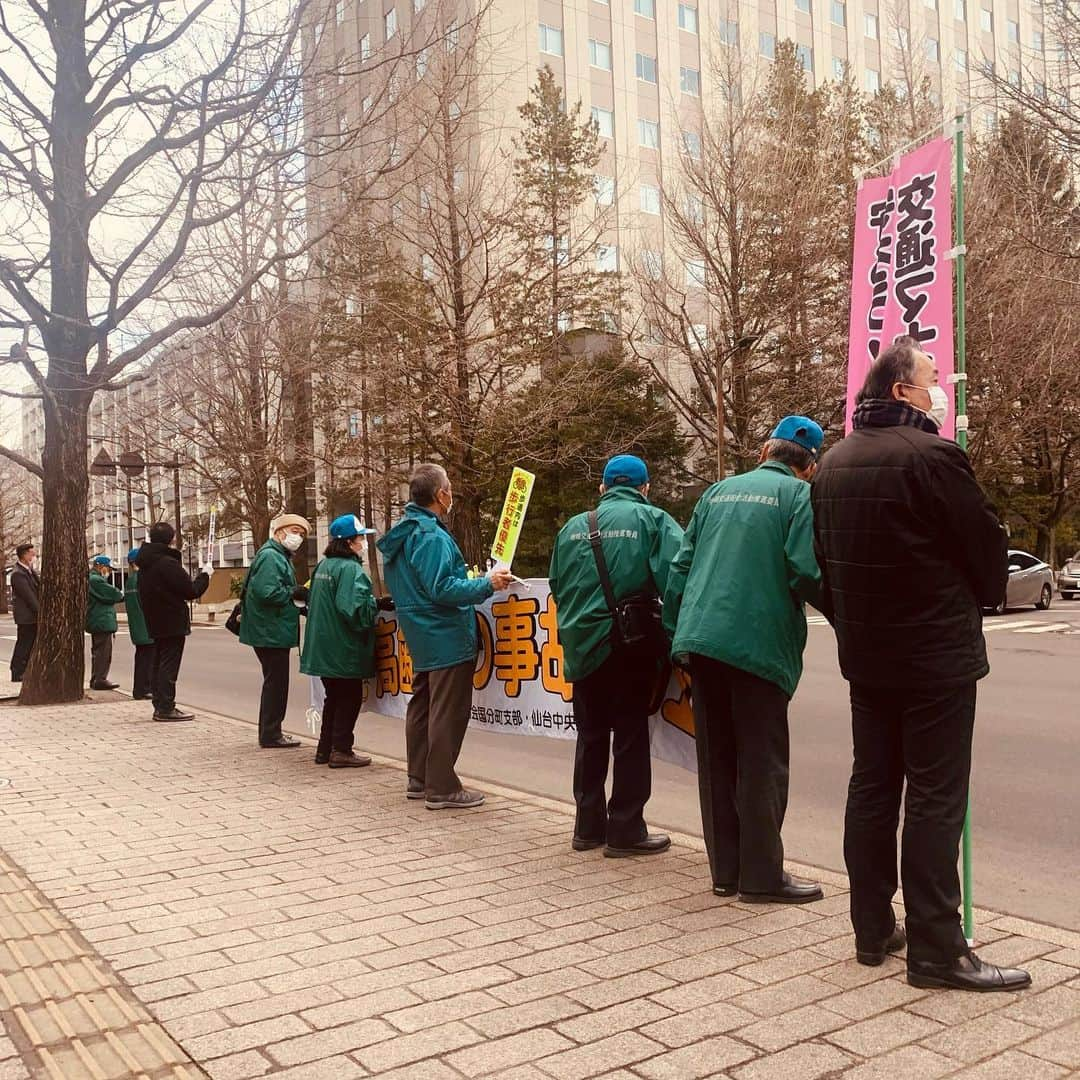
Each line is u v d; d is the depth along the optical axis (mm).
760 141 30250
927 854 3246
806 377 30266
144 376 12289
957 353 3572
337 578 7328
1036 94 16344
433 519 6020
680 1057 2814
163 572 10195
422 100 19312
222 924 4027
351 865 4855
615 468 5055
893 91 34594
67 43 10539
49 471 12055
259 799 6422
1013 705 10078
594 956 3605
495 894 4363
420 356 25984
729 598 4047
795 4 50031
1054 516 41250
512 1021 3072
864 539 3248
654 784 7070
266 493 30406
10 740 9039
